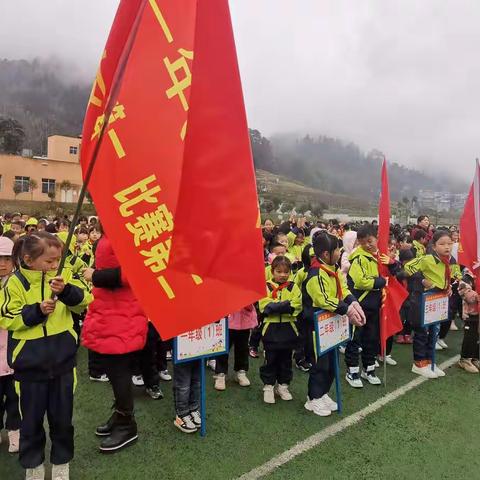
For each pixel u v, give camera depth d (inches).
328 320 155.8
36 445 111.6
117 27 80.3
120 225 76.7
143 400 170.4
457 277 268.7
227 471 123.9
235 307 82.4
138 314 130.8
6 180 1673.2
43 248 108.2
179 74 77.2
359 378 191.6
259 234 84.9
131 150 76.6
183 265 79.8
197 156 81.0
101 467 124.1
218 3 81.3
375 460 131.5
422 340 205.8
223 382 183.0
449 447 139.9
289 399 173.2
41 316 102.7
